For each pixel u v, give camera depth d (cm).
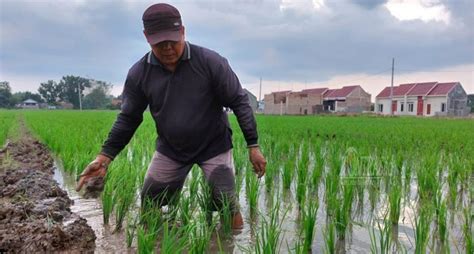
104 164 462
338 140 1198
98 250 407
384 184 676
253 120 444
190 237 370
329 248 384
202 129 448
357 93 7288
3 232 407
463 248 414
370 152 909
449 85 6338
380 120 3275
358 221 503
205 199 475
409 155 873
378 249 414
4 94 11650
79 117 3331
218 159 464
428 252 412
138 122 477
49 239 383
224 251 411
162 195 482
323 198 598
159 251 403
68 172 809
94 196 627
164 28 392
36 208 477
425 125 2352
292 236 450
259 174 451
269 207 564
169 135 453
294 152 931
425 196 546
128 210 483
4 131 1491
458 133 1598
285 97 7581
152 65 438
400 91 7006
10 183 658
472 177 737
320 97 7381
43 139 1452
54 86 13050
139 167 659
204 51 437
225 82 433
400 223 495
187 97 437
